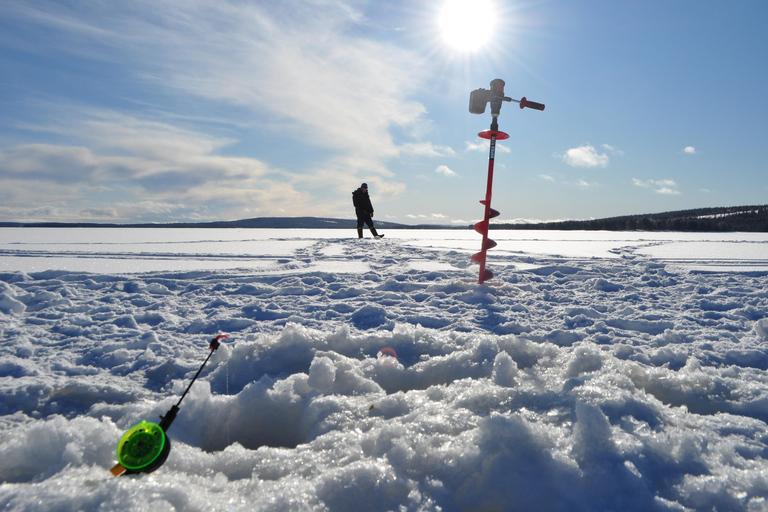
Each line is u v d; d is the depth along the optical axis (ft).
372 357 8.95
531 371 7.57
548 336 10.55
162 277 19.63
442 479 4.42
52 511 3.52
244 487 4.38
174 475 4.52
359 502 4.05
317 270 21.93
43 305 13.37
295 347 8.71
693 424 5.68
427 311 13.44
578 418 4.95
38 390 6.93
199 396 6.39
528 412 5.80
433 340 9.51
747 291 16.88
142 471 4.10
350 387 7.13
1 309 12.44
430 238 50.14
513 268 23.57
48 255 26.55
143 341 9.78
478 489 4.28
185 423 6.08
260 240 43.50
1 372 7.73
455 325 11.62
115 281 17.90
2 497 3.64
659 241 48.11
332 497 4.08
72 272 19.04
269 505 3.88
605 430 4.82
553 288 18.01
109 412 6.25
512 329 11.46
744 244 43.57
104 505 3.53
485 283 17.89
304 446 5.25
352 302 14.71
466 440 4.92
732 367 7.92
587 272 22.08
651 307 14.42
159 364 8.46
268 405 6.68
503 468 4.39
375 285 18.10
